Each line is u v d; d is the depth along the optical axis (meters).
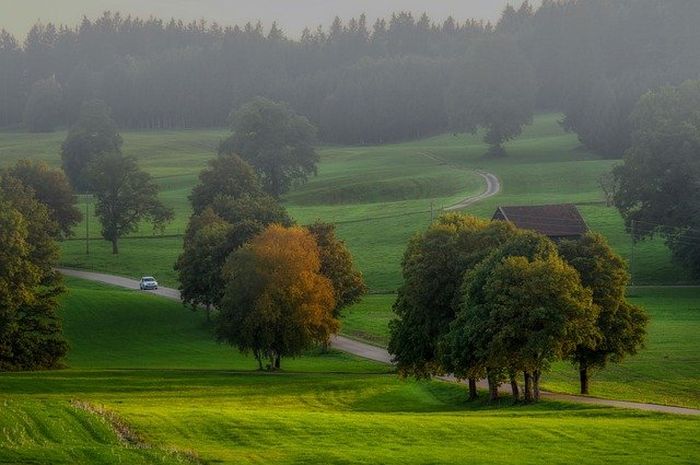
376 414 190.62
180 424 165.88
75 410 170.38
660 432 166.25
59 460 135.88
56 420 162.50
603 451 152.00
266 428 165.88
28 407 170.62
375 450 151.38
